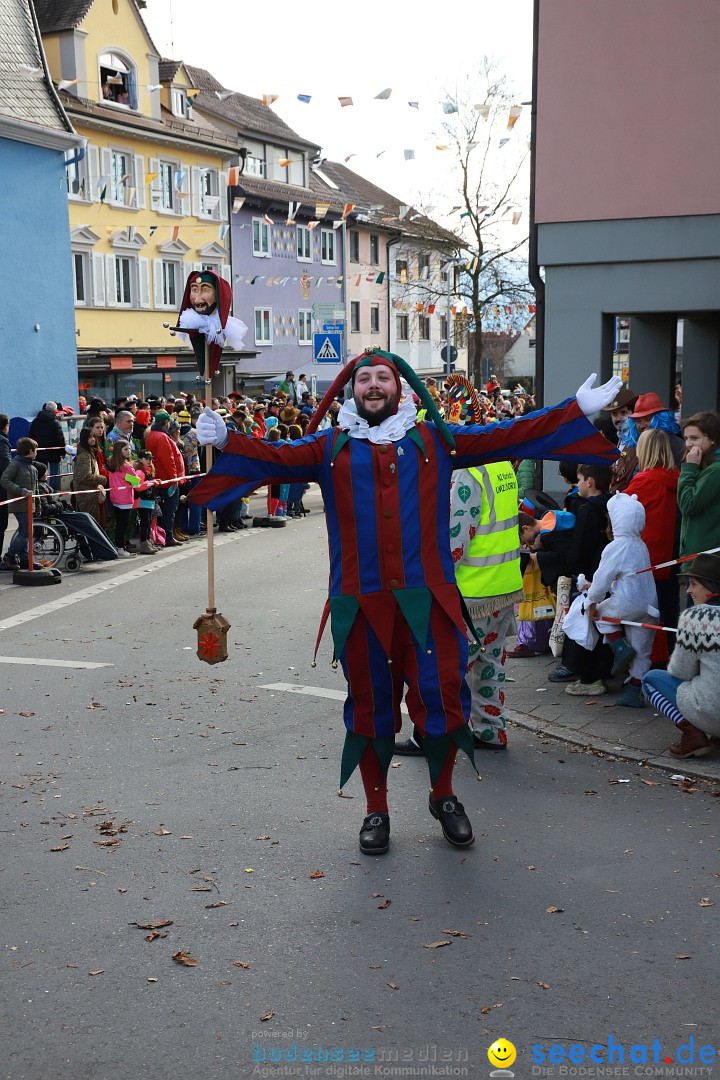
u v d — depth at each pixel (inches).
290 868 181.6
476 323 1445.6
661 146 364.2
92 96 1232.2
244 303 1551.4
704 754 231.1
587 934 157.9
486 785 220.8
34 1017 138.2
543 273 389.1
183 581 476.4
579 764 233.3
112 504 540.4
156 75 1339.8
